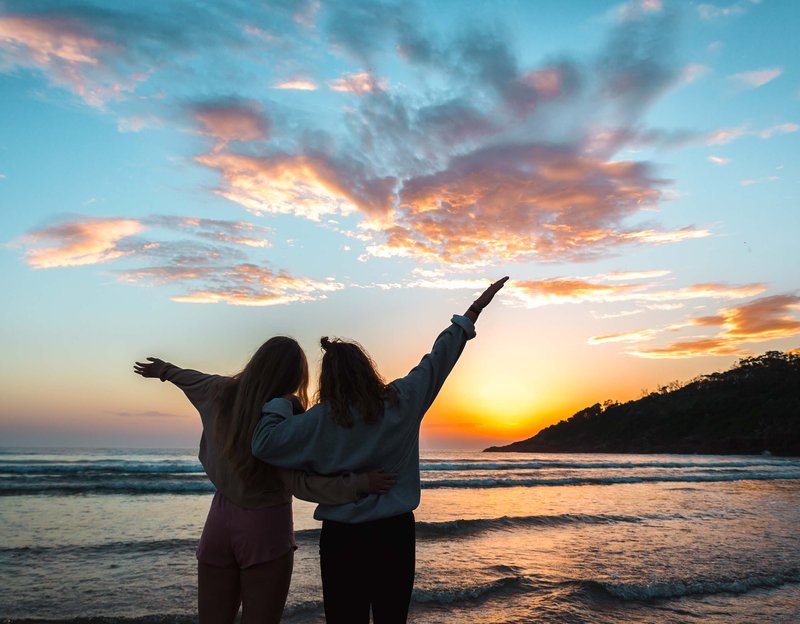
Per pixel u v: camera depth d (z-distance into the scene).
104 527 8.48
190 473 20.03
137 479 17.28
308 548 6.82
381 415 2.00
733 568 6.20
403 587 2.02
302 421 1.97
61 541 7.22
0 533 7.76
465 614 4.41
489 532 8.38
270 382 2.26
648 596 5.07
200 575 2.31
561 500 13.77
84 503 11.53
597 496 14.96
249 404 2.22
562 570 5.95
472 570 5.86
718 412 102.06
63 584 5.10
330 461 1.98
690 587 5.33
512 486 18.80
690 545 7.53
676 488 18.17
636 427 112.31
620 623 4.30
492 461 41.31
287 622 4.10
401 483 2.07
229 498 2.28
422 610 4.48
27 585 5.04
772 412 92.25
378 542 2.00
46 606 4.41
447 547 7.16
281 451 1.96
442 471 27.25
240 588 2.35
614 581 5.46
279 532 2.29
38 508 10.55
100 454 42.97
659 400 120.69
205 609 2.29
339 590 2.00
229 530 2.26
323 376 2.06
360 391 1.99
